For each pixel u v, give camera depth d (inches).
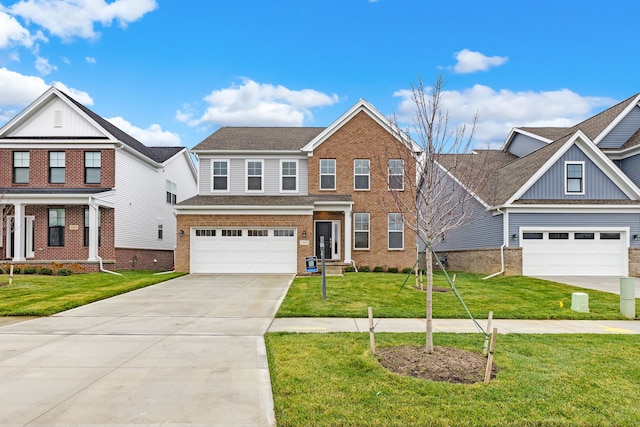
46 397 203.2
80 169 842.2
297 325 369.7
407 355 264.4
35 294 516.7
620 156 913.5
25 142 837.2
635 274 753.0
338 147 864.9
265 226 785.6
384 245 849.5
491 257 797.9
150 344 303.9
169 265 1123.3
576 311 437.7
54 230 835.4
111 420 179.2
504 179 862.5
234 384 221.1
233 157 876.0
